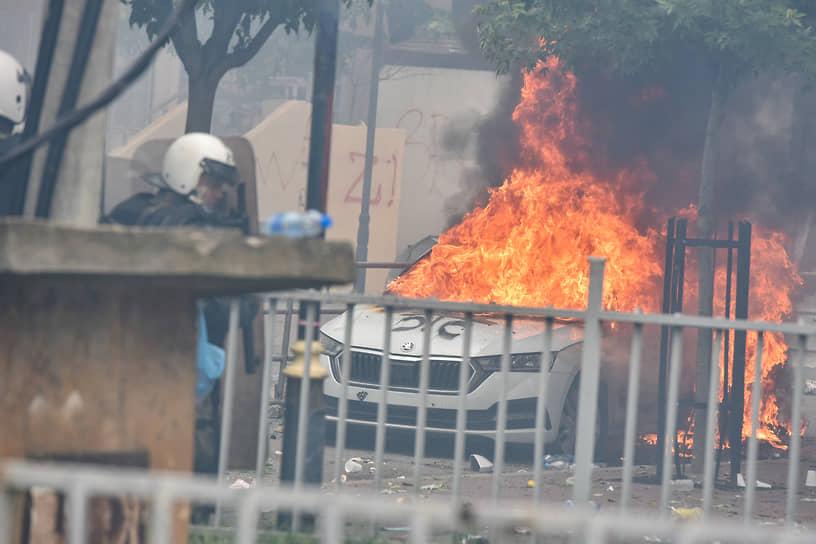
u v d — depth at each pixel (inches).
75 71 571.5
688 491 1146.7
